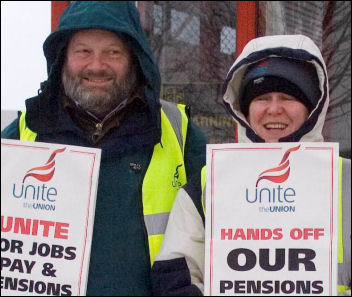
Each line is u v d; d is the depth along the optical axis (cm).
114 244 217
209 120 379
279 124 214
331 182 202
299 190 203
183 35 382
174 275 203
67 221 211
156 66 234
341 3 355
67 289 208
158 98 233
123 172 224
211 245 202
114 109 231
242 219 203
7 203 212
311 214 202
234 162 205
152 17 383
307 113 215
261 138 215
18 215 212
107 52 230
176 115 238
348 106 354
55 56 235
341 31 355
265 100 214
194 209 210
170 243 207
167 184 225
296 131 212
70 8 232
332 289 198
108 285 214
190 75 382
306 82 212
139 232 219
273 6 355
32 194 212
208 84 379
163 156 228
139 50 229
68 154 213
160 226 220
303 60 213
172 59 384
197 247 207
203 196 210
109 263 216
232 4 372
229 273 201
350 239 202
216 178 205
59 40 232
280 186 203
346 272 201
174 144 231
